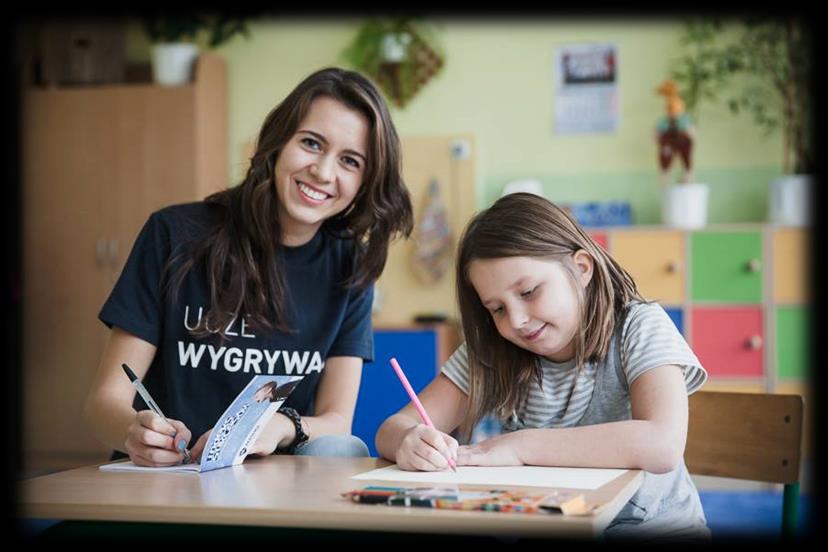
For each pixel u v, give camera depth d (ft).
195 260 6.31
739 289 14.07
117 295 6.33
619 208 15.24
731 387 14.05
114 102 15.38
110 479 4.51
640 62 15.44
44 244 15.46
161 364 6.47
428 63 15.78
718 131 15.24
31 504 3.83
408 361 14.23
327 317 6.64
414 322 14.70
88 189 15.39
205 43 16.31
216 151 15.76
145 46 16.44
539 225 5.17
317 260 6.65
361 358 6.89
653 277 14.23
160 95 15.25
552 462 4.69
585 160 15.55
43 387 15.43
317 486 4.18
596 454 4.65
